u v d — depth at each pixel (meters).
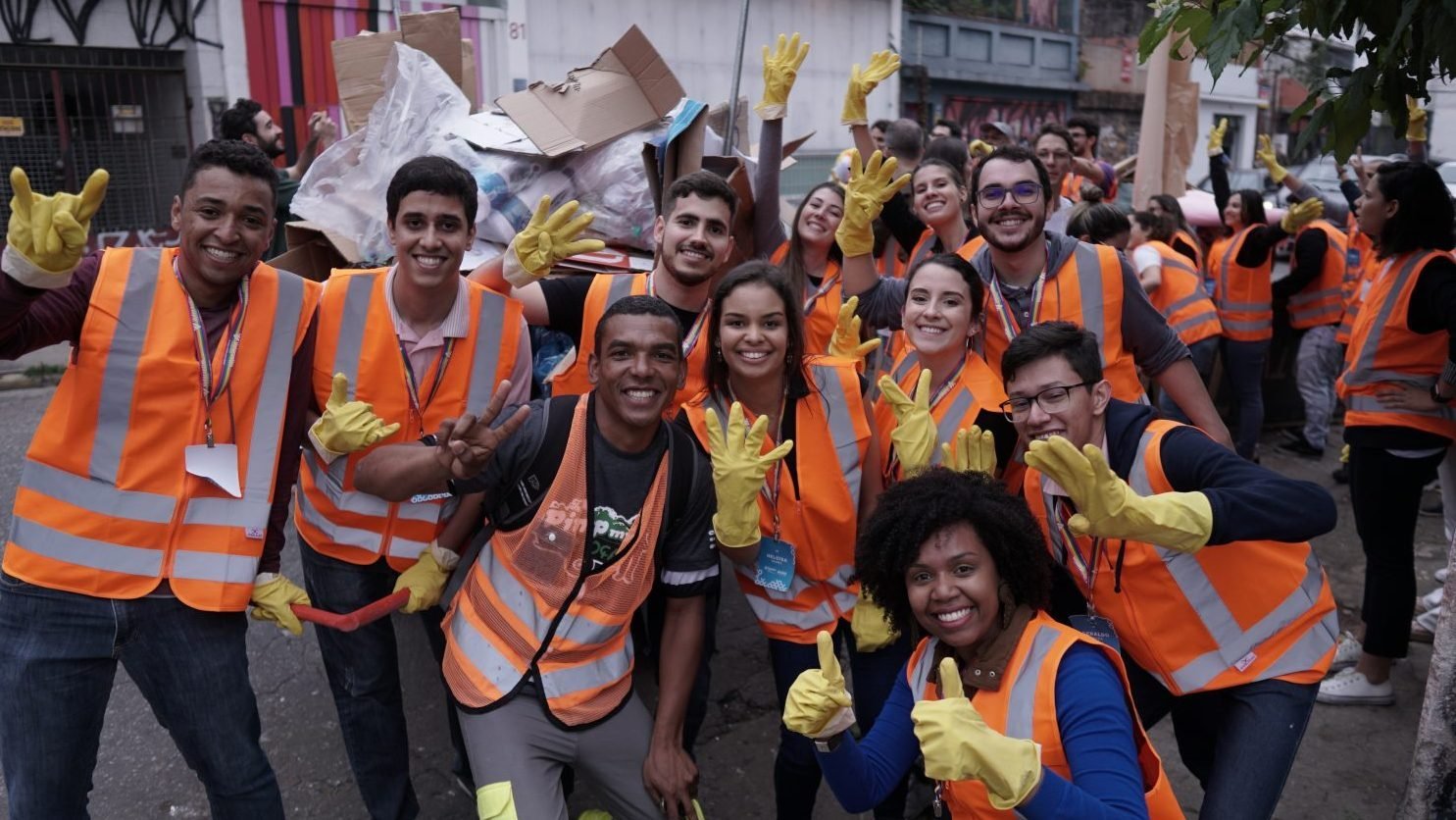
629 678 2.61
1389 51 2.51
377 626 2.88
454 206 2.64
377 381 2.77
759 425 2.53
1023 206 3.08
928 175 4.06
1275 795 2.29
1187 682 2.38
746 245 4.11
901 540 2.07
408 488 2.46
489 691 2.44
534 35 12.27
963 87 18.16
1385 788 3.42
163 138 10.40
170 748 3.66
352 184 4.05
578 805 3.39
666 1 13.18
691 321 3.20
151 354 2.34
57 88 9.69
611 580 2.48
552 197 4.03
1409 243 3.64
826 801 3.40
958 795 2.10
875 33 15.75
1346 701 3.85
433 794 3.43
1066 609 2.58
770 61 3.98
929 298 2.88
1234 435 7.09
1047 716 1.95
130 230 10.30
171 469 2.39
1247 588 2.33
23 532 2.35
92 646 2.37
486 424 2.32
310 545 2.86
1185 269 6.00
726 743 3.74
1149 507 2.04
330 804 3.38
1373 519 3.70
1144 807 1.82
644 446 2.52
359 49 4.55
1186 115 7.10
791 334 2.76
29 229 2.04
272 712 3.88
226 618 2.49
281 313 2.53
